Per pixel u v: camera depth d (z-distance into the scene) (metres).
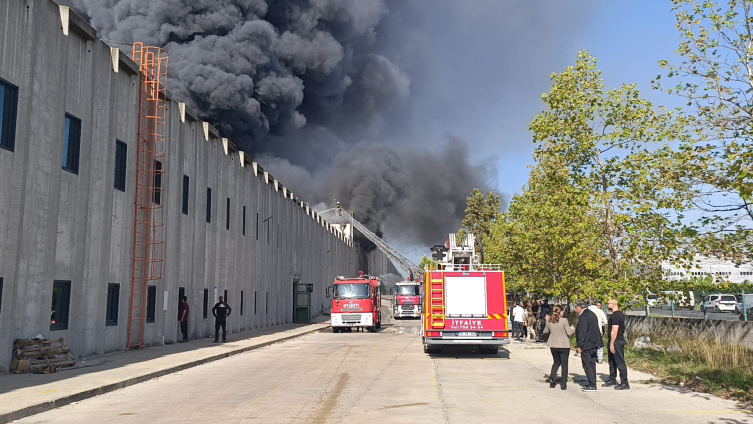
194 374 14.71
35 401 9.80
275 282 40.31
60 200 15.94
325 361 17.88
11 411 8.95
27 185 14.38
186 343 23.11
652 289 15.36
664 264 15.52
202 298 26.33
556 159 19.39
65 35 15.96
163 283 22.14
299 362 17.59
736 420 8.82
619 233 17.94
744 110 11.02
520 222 25.80
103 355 17.77
